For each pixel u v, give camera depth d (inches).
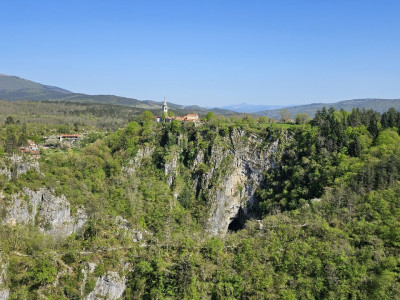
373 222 4082.2
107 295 3713.1
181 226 6176.2
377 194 4441.4
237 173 7613.2
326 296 3474.4
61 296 3494.1
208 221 7032.5
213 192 7268.7
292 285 3619.6
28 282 3435.0
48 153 7396.7
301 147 7022.6
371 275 3489.2
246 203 7583.7
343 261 3629.4
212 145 7598.4
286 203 6294.3
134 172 7199.8
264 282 3651.6
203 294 3668.8
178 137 7810.0
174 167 7445.9
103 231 4495.6
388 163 4977.9
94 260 3873.0
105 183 6264.8
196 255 4126.5
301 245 3924.7
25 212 4397.1
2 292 3216.0
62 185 5182.1
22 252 3710.6
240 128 7800.2
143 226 5383.9
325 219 4379.9
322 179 5861.2
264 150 7460.6
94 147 7445.9
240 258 3944.4
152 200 6363.2
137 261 4045.3
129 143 7726.4
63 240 4143.7
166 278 3806.6
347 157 6038.4
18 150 5585.6
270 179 7258.9
